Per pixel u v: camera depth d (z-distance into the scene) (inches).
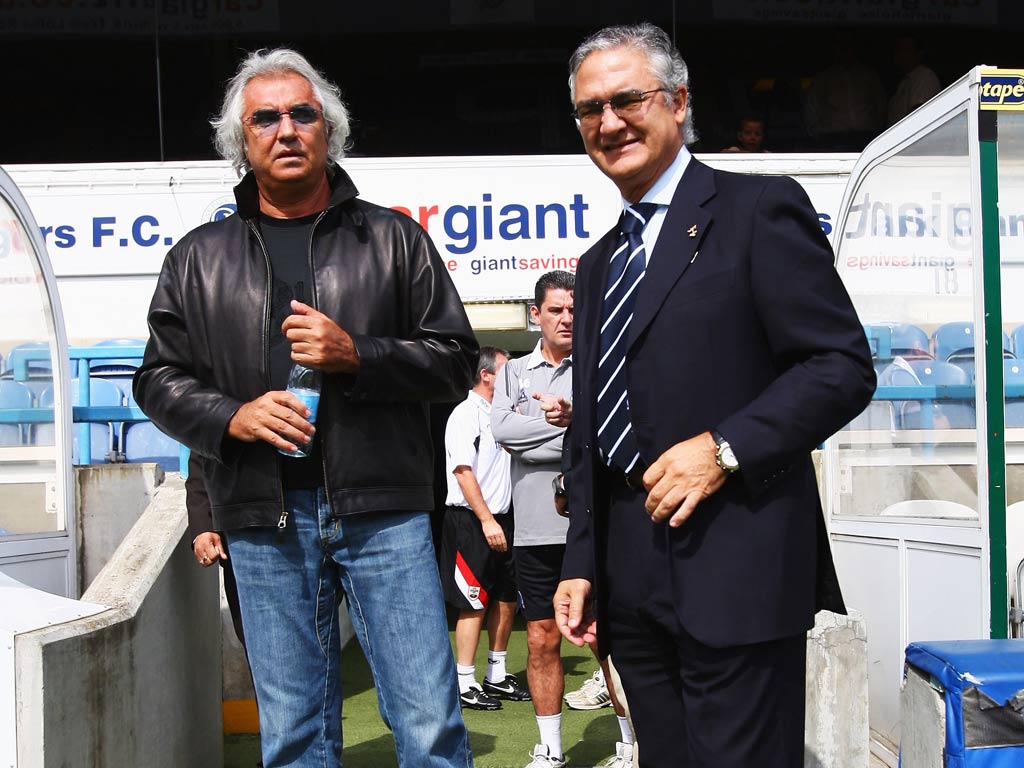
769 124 404.2
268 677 97.0
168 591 131.2
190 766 140.6
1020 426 147.9
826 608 79.1
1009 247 141.2
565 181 283.1
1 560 146.4
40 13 398.6
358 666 247.3
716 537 74.7
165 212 279.6
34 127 401.4
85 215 278.8
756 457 71.2
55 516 163.8
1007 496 148.6
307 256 99.4
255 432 91.2
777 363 76.7
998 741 72.9
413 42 400.2
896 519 143.9
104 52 401.1
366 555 97.3
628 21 399.2
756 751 73.9
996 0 402.6
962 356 123.8
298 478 95.9
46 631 97.0
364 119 401.7
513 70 401.4
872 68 402.3
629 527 81.0
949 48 402.9
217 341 98.2
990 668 74.4
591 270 89.1
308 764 98.0
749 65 401.7
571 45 399.2
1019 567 125.2
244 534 96.7
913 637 139.0
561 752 161.3
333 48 400.2
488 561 208.8
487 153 404.8
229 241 100.3
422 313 101.8
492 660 215.3
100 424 228.7
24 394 156.6
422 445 100.3
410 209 282.0
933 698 77.5
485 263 282.8
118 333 279.0
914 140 136.6
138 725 117.6
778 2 399.2
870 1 400.5
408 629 97.0
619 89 79.7
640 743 84.3
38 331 161.2
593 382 83.7
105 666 107.2
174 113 400.8
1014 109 117.5
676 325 76.7
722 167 285.1
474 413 209.2
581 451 87.4
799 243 74.7
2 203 151.7
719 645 73.0
